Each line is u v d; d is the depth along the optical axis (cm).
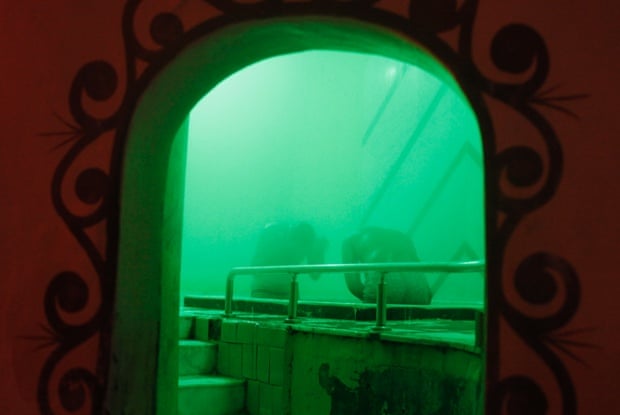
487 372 246
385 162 728
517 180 251
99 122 312
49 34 329
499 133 254
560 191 245
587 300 238
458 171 670
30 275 316
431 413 420
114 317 302
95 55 317
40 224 318
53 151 319
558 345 239
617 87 243
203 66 313
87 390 301
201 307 780
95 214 308
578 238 241
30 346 312
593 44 248
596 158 242
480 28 262
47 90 325
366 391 469
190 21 300
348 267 507
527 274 246
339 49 310
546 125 250
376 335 465
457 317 622
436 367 421
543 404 239
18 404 312
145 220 321
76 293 308
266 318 630
